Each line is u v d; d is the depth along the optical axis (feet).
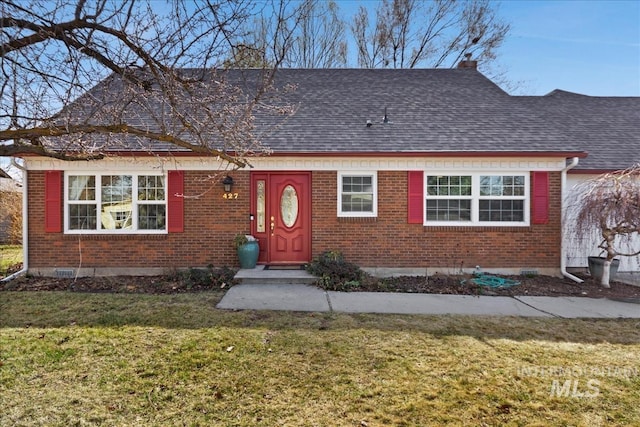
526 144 28.53
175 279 26.13
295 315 18.12
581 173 29.66
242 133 19.01
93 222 28.07
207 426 9.21
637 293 23.82
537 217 28.43
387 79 39.91
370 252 28.55
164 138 10.94
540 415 9.90
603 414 9.99
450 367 12.59
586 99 41.88
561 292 24.02
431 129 30.58
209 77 13.34
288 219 29.19
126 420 9.41
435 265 28.60
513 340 15.16
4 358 12.79
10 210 47.67
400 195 28.60
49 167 27.58
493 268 28.63
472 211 28.76
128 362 12.61
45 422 9.26
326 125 30.89
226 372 12.00
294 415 9.73
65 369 12.07
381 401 10.44
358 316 18.10
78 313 17.98
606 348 14.42
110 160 27.66
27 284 24.90
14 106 9.56
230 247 28.35
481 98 36.09
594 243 27.12
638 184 24.45
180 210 28.02
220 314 18.07
